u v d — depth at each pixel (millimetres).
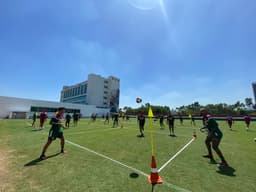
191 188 2840
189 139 8602
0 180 2959
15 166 3734
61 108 5031
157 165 4121
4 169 3516
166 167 3971
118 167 3867
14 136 8250
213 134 4363
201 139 8648
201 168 3920
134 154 5148
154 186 2889
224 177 3363
